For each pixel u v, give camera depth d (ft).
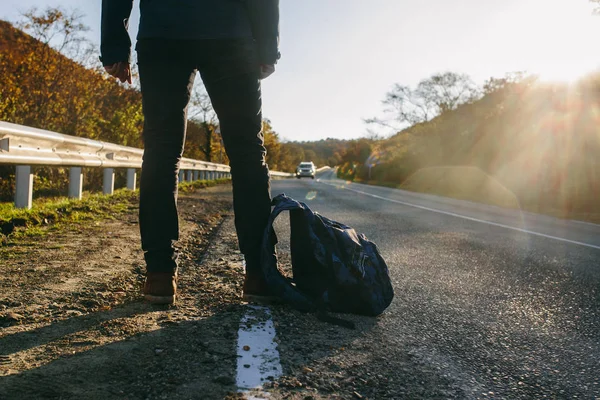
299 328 7.04
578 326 8.48
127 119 48.14
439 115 100.01
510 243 19.44
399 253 15.67
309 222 7.84
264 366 5.66
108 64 7.43
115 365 5.42
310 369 5.70
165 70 7.47
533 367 6.43
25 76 38.75
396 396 5.27
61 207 18.53
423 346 6.92
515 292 10.89
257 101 7.89
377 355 6.37
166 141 7.54
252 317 7.27
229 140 7.93
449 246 17.74
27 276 9.20
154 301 7.62
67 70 42.06
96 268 10.14
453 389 5.57
